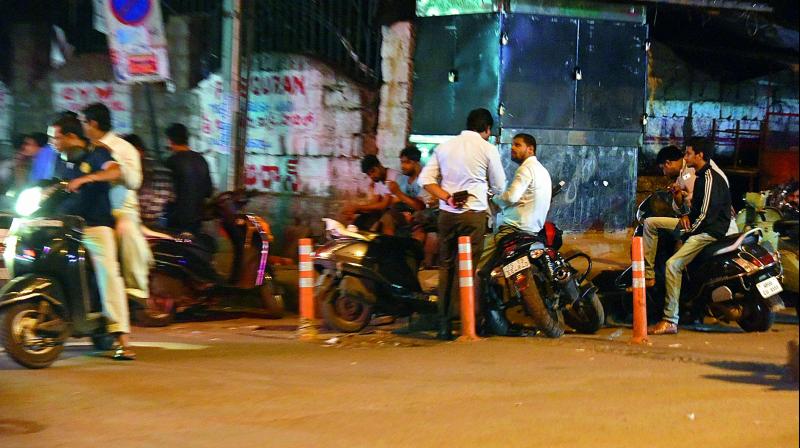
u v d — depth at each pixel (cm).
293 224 1327
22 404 594
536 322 913
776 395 632
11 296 696
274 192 1351
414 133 1287
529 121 1269
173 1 1370
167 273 1012
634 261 916
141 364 749
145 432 532
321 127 1318
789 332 1009
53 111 1448
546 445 507
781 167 1542
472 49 1255
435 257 1105
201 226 1066
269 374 706
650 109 1459
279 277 1209
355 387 656
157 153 1351
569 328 999
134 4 1202
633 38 1312
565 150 1293
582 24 1284
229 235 1057
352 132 1303
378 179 1095
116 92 1400
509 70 1249
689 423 552
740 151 1527
